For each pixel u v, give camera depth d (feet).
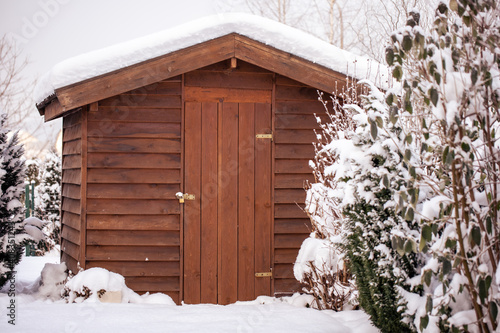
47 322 15.37
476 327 10.34
